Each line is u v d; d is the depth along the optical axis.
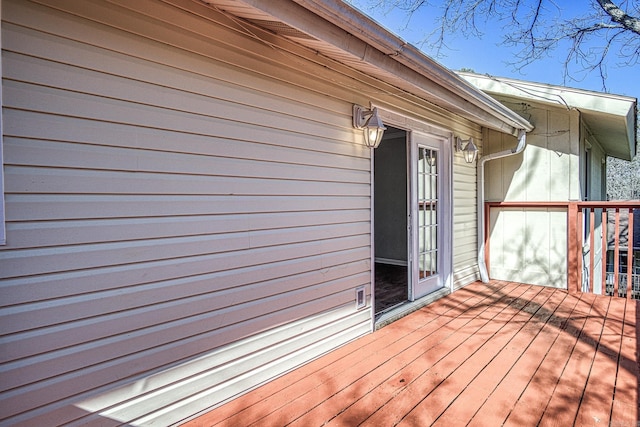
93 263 1.71
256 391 2.39
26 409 1.54
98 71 1.70
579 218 4.85
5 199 1.47
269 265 2.50
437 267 4.74
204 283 2.14
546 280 5.19
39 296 1.57
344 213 3.10
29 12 1.51
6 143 1.47
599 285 7.38
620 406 2.18
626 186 17.41
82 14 1.65
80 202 1.67
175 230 2.00
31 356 1.55
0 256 1.47
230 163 2.25
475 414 2.12
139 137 1.84
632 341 3.14
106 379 1.77
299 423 2.05
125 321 1.83
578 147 4.92
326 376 2.59
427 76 3.01
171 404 2.00
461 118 5.02
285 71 2.57
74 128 1.64
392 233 7.04
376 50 2.55
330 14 2.03
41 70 1.54
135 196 1.84
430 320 3.76
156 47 1.89
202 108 2.09
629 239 4.46
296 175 2.67
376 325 3.50
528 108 5.25
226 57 2.21
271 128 2.48
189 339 2.08
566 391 2.36
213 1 2.04
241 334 2.34
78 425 1.68
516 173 5.41
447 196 4.77
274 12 1.88
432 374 2.60
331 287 2.99
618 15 4.81
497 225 5.60
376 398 2.30
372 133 3.19
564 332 3.38
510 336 3.30
